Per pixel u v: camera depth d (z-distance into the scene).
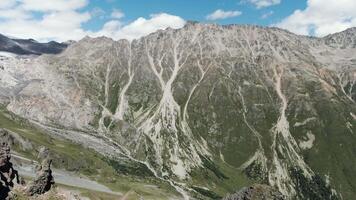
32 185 102.00
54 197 101.88
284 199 111.94
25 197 97.06
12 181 100.44
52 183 107.19
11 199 94.00
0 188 93.12
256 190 111.88
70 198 103.69
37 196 100.25
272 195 111.25
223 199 114.94
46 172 105.94
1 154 98.00
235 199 111.44
